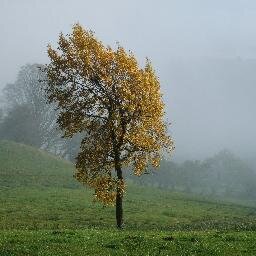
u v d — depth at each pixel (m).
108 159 40.69
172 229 49.12
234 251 28.83
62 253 27.45
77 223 53.19
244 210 81.81
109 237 32.69
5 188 79.12
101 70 38.62
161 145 40.16
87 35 39.69
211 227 50.12
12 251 27.48
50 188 84.44
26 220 53.19
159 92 39.34
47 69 40.53
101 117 39.94
